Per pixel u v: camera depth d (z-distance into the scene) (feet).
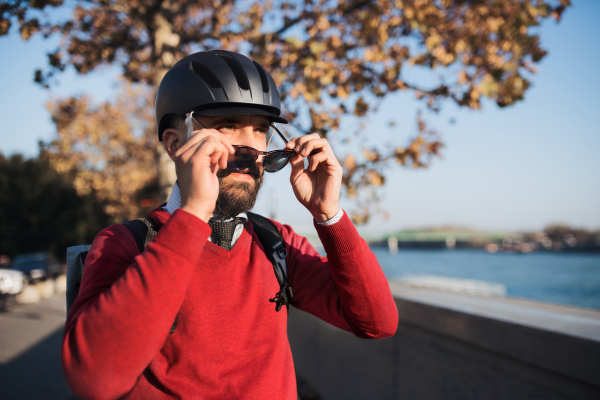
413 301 8.54
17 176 95.76
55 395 15.23
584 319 6.25
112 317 2.52
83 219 98.07
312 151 3.85
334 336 12.51
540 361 5.58
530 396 5.94
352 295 3.70
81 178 61.00
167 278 2.63
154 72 14.82
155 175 46.85
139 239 3.46
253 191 3.76
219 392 3.18
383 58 13.94
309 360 14.57
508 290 142.61
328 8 14.69
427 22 13.91
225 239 3.73
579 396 5.21
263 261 3.84
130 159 55.77
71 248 3.77
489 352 6.69
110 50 16.71
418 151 14.69
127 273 2.70
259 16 15.19
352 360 11.33
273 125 4.20
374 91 14.51
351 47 15.01
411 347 8.77
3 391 15.69
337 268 3.71
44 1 12.29
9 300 46.24
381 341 9.93
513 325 6.06
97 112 41.01
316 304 4.14
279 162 3.81
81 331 2.55
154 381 3.17
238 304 3.43
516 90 13.02
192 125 3.66
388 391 9.57
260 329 3.50
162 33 14.34
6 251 94.73
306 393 13.79
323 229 3.74
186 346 3.17
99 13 15.81
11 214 94.22
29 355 21.83
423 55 14.15
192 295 3.29
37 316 37.73
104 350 2.48
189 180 2.91
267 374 3.40
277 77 13.85
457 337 7.22
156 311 2.57
